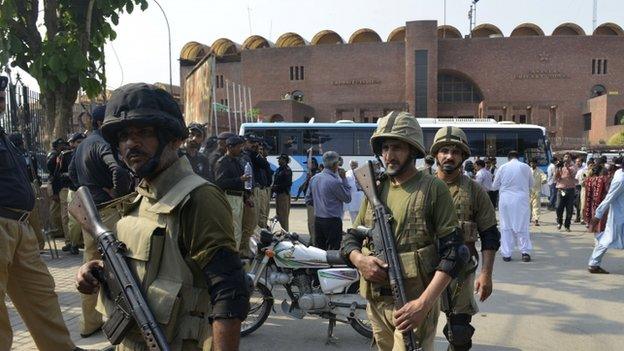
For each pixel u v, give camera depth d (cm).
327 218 734
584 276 766
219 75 6494
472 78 5594
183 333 166
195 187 167
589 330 528
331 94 5816
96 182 443
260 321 503
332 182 727
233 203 667
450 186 365
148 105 167
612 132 4981
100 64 999
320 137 1961
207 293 171
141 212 178
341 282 475
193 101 1141
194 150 676
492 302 630
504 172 891
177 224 167
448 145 360
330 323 488
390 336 276
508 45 5575
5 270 323
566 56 5547
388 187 278
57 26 939
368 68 5722
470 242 348
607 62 5528
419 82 5438
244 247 690
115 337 170
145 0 945
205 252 162
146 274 169
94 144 440
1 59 903
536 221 1371
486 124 1950
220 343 157
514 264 861
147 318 163
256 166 951
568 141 5225
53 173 948
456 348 347
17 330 484
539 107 5484
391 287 253
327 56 5816
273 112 5109
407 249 257
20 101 957
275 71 5991
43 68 909
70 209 196
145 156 170
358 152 1945
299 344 482
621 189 740
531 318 567
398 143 262
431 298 238
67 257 830
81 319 472
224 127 3159
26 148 939
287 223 1089
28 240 341
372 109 5447
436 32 5419
